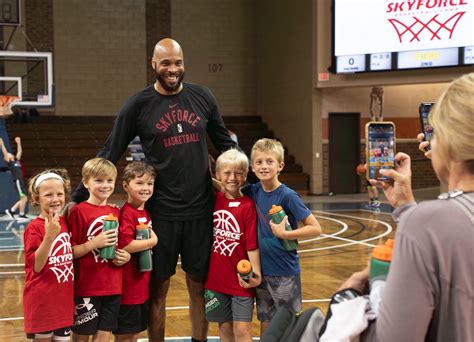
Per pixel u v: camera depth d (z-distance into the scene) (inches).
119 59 775.7
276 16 732.7
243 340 137.0
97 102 771.4
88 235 132.3
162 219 140.6
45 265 124.8
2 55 585.9
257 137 742.5
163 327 148.5
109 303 133.5
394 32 581.6
